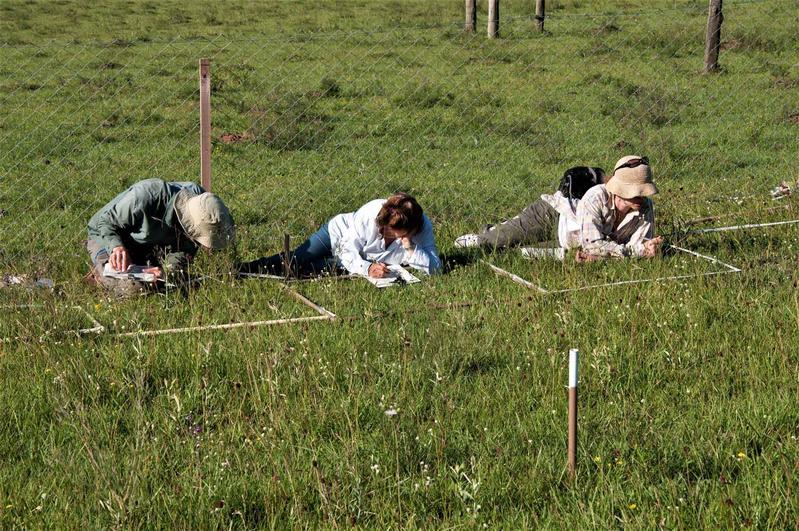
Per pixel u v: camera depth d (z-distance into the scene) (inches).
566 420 243.6
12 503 208.2
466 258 393.1
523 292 342.6
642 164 373.1
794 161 585.3
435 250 375.6
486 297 333.7
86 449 228.4
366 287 352.2
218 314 325.4
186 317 323.6
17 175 588.4
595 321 308.3
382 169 589.3
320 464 225.6
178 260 349.7
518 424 242.1
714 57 870.4
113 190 551.8
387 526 202.1
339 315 321.1
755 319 304.7
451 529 199.0
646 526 197.6
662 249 386.6
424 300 336.8
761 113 726.5
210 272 353.1
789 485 205.9
